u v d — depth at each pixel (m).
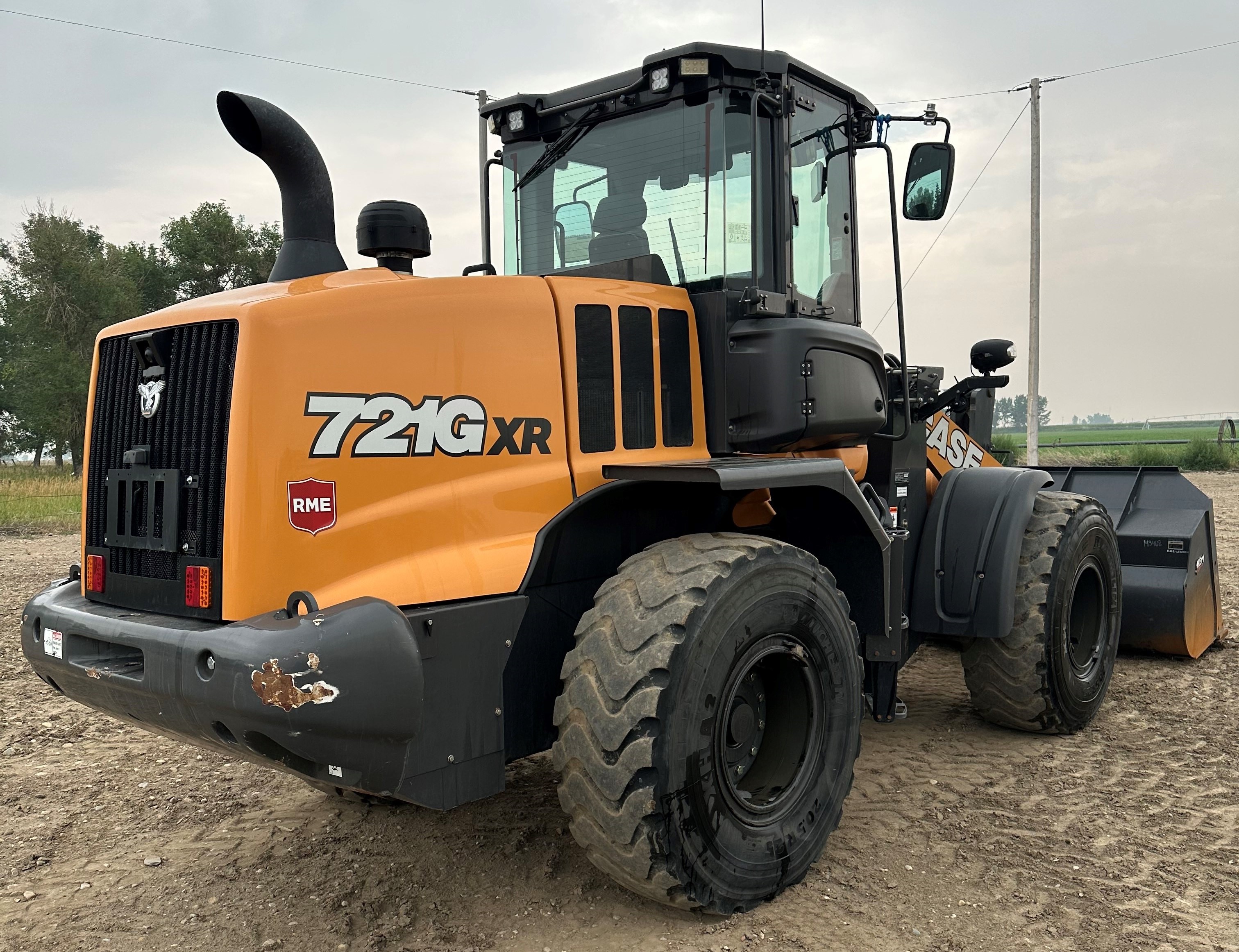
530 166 3.86
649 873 2.48
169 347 2.69
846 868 3.02
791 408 3.20
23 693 5.28
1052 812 3.46
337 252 3.06
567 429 2.93
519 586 2.71
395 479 2.58
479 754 2.56
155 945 2.63
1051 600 4.14
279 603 2.39
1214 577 5.78
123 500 2.81
